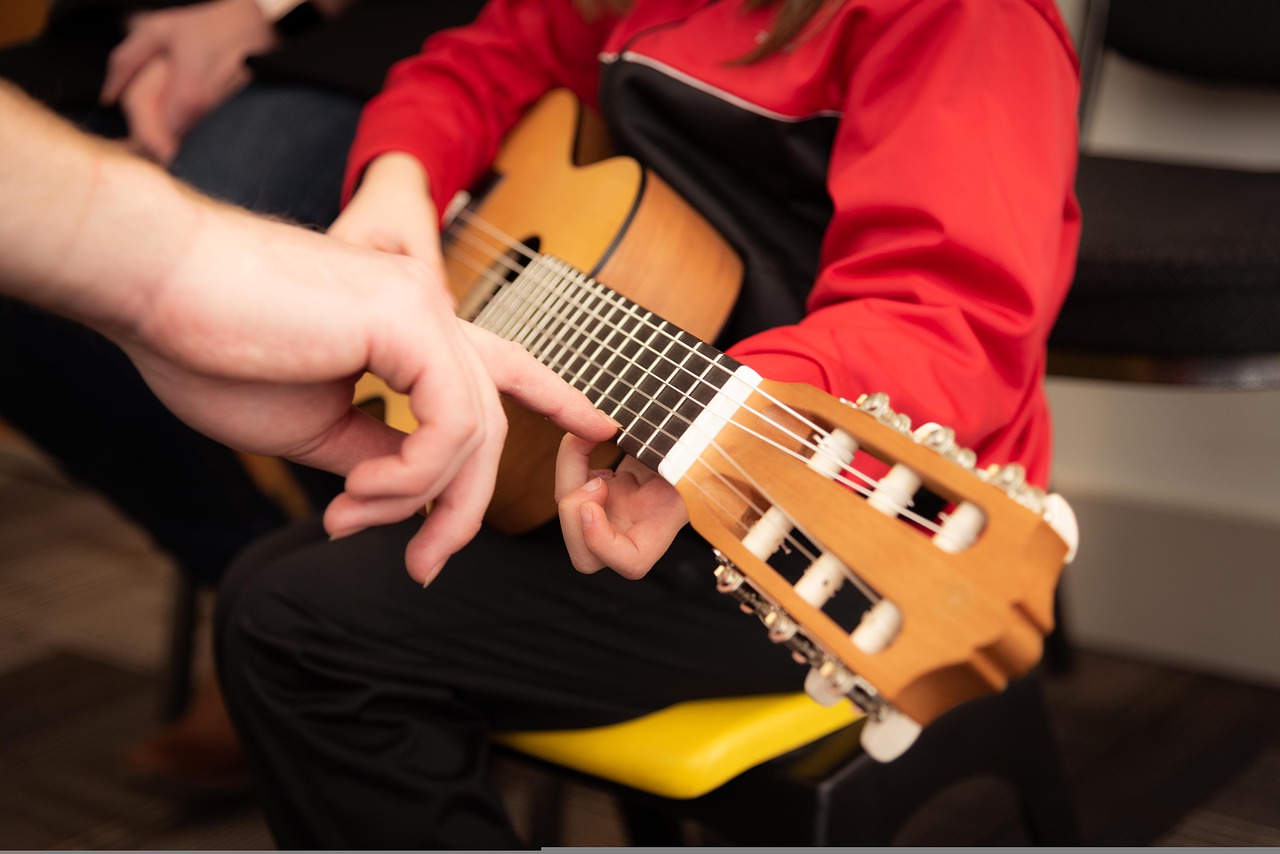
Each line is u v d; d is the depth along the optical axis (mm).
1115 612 1576
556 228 846
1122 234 960
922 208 650
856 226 690
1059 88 696
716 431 517
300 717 685
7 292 423
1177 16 1241
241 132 1220
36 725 1521
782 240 816
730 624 717
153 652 1708
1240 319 930
